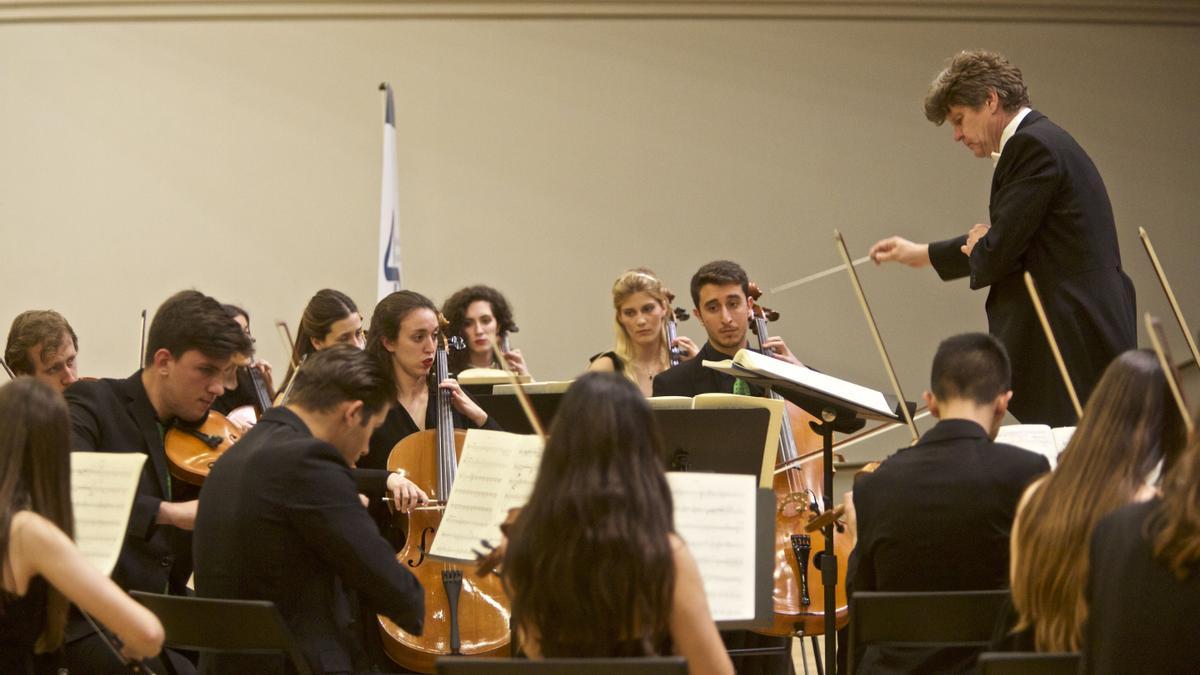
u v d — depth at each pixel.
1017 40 10.68
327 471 4.30
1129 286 6.01
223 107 10.39
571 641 3.19
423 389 6.29
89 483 4.32
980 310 10.62
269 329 10.33
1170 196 10.77
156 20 10.38
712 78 10.61
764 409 5.25
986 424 4.37
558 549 3.14
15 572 3.55
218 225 10.36
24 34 10.35
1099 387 3.58
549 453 3.26
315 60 10.43
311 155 10.41
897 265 10.59
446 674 3.04
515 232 10.49
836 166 10.63
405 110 10.46
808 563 5.77
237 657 4.23
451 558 4.77
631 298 7.19
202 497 4.41
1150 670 2.90
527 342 10.46
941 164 10.66
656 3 10.55
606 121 10.57
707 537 3.83
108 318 10.27
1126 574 2.97
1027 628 3.67
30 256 10.28
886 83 10.65
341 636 4.39
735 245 10.58
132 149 10.35
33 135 10.34
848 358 10.59
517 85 10.53
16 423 3.64
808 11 10.60
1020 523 3.59
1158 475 4.04
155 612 3.94
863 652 4.50
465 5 10.48
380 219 10.10
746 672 6.12
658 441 3.31
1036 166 5.86
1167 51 10.77
